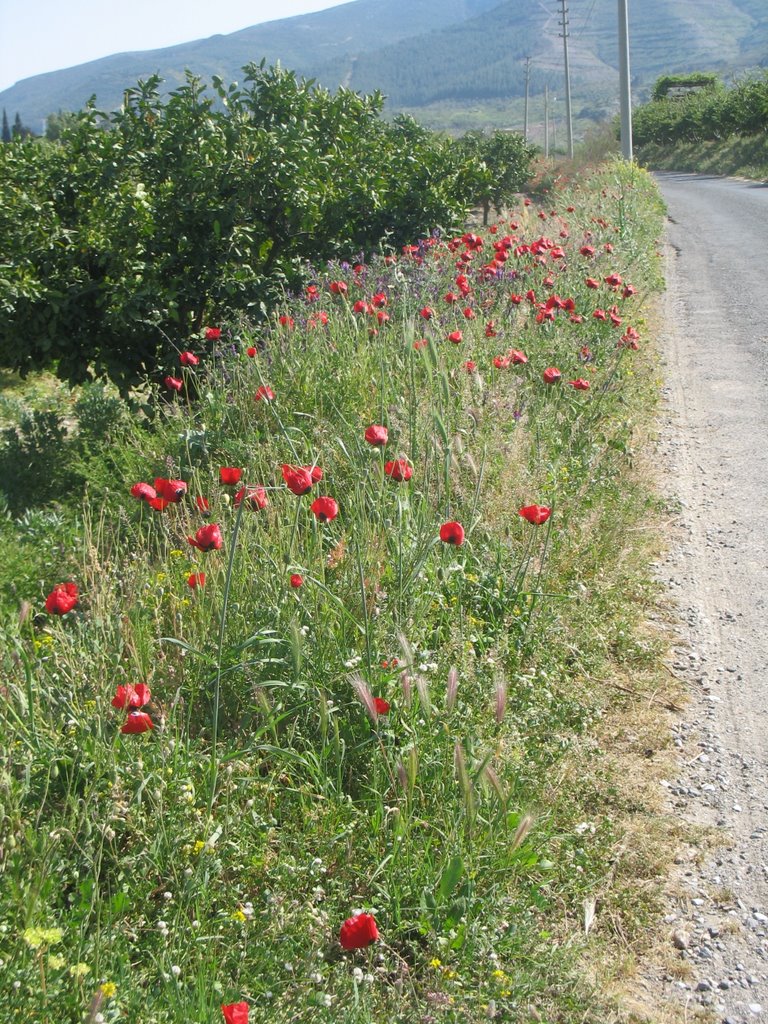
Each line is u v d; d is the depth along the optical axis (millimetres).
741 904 3326
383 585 4195
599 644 4734
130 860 2975
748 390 9477
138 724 3092
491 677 3914
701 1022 2887
